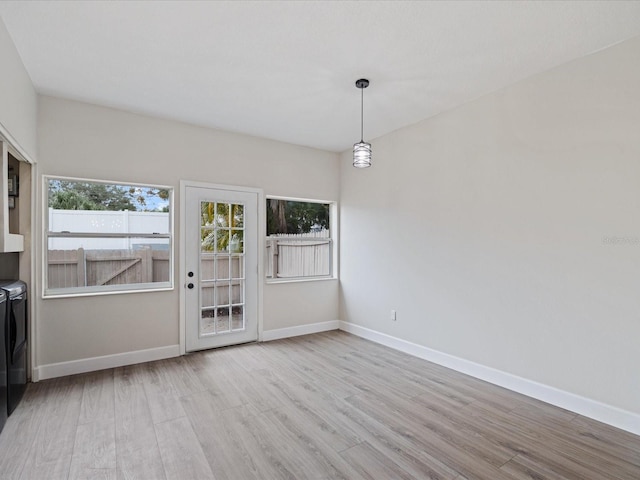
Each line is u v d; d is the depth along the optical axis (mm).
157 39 2451
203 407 2740
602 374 2553
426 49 2566
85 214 3605
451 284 3637
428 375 3432
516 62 2748
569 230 2730
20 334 2791
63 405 2750
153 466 2035
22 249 3062
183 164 4020
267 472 1985
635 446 2246
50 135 3314
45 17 2201
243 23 2271
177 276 3959
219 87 3182
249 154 4484
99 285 3637
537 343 2926
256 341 4543
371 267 4676
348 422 2533
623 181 2455
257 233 4559
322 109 3678
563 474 1984
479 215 3375
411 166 4105
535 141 2941
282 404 2801
